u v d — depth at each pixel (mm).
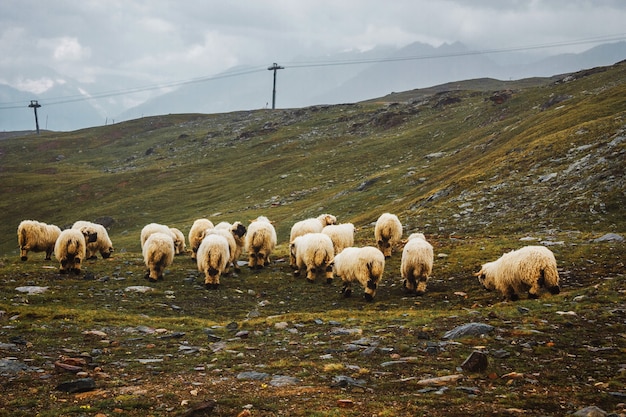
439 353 10805
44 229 26516
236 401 8164
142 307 18125
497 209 36125
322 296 20234
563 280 18953
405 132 103250
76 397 8508
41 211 92500
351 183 76250
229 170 105312
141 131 185625
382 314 16047
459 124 95938
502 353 10445
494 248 25406
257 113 186625
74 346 12234
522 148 50156
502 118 89562
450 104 121438
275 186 85562
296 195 77000
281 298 20141
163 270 22672
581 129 47000
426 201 46219
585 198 32656
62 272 22500
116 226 77812
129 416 7641
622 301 14375
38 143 173250
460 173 54188
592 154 39281
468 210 37312
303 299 19906
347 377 9172
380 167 82938
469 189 43375
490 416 7293
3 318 15008
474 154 66625
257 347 12219
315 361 10688
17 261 25891
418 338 12133
